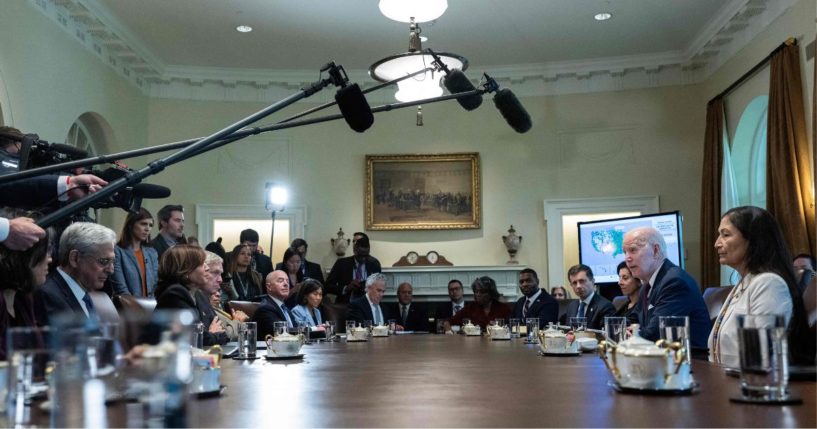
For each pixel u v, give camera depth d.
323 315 7.56
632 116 9.83
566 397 1.51
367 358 2.79
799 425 1.12
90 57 8.05
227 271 6.90
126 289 4.63
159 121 9.78
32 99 6.76
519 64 9.82
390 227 9.95
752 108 8.15
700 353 3.18
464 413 1.31
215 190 9.84
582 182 9.86
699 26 8.59
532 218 9.93
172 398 0.96
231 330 4.58
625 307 5.21
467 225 9.91
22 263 2.26
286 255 8.02
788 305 2.28
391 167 10.08
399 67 5.31
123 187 2.21
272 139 10.06
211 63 9.60
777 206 6.96
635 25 8.56
